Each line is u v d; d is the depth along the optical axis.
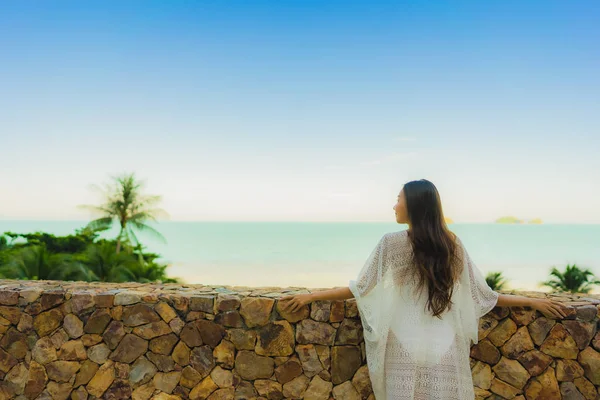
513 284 64.88
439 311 2.15
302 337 2.65
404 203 2.31
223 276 70.69
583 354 2.52
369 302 2.35
